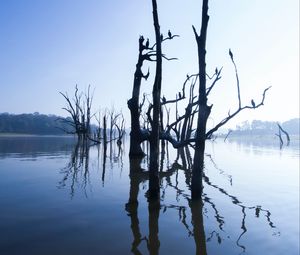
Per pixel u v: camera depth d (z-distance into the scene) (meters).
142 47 22.19
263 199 11.14
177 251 6.28
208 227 7.87
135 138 26.05
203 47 11.15
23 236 6.97
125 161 23.36
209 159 27.41
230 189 13.01
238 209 9.72
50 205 9.77
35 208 9.38
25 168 18.45
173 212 9.25
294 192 12.43
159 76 11.26
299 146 54.94
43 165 20.11
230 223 8.25
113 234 7.21
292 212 9.41
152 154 10.98
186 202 10.56
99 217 8.55
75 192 11.81
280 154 34.00
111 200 10.60
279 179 15.79
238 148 48.16
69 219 8.32
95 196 11.20
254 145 60.44
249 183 14.52
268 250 6.42
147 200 10.69
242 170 19.39
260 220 8.54
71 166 19.83
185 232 7.47
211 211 9.42
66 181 14.21
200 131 11.16
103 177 15.60
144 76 20.39
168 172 18.00
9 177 15.08
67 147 40.91
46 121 135.00
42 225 7.77
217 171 18.83
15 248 6.27
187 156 29.33
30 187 12.63
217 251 6.32
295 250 6.43
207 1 11.16
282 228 7.86
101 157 26.58
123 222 8.16
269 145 60.03
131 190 12.41
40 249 6.24
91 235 7.10
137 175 16.42
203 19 11.16
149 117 12.42
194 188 11.03
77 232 7.29
